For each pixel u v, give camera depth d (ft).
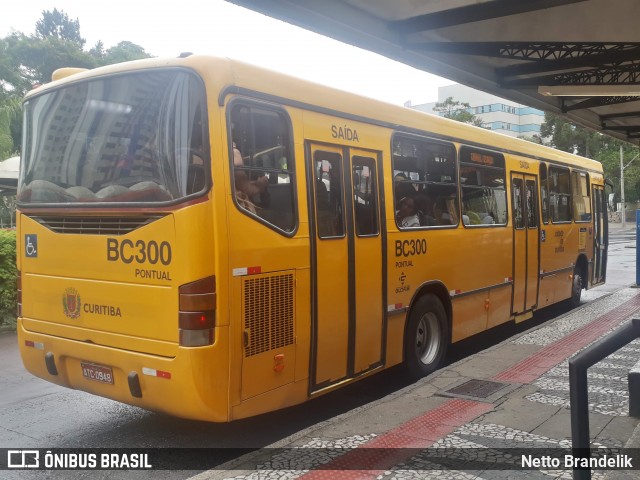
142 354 14.37
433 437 15.31
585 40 32.65
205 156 13.75
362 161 18.83
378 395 21.27
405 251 20.70
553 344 25.64
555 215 34.35
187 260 13.61
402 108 21.06
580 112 52.60
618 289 46.80
